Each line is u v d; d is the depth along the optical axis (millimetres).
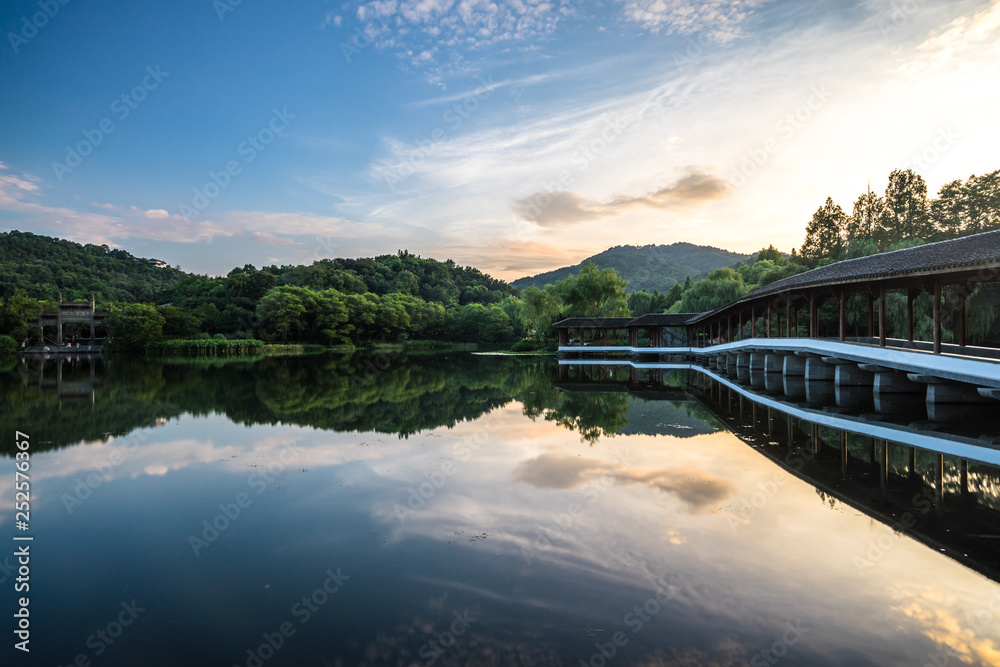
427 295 131625
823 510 8656
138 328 66500
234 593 6293
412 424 17438
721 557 6938
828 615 5473
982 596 5852
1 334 66688
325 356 65438
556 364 49219
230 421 18094
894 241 52469
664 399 23578
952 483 10094
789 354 28531
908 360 17812
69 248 140750
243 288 92188
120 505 9586
